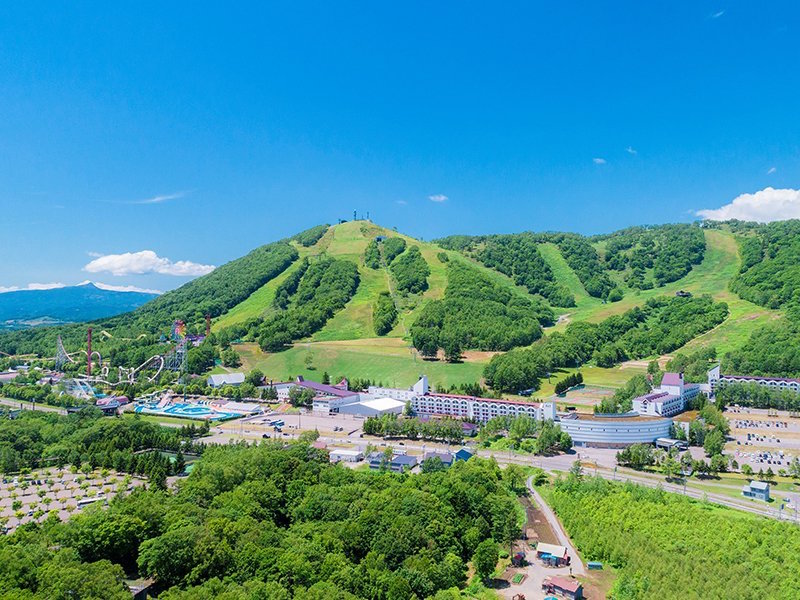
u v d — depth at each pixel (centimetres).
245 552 17975
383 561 19012
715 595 18088
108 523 19162
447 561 19575
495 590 19125
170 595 15788
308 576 17188
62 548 17925
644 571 19725
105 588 15575
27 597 14512
